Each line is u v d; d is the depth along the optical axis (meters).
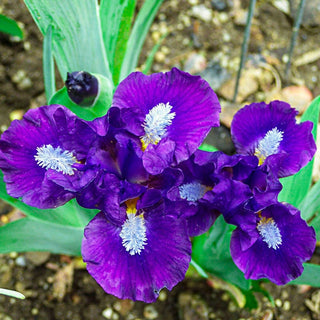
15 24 0.30
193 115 0.19
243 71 0.36
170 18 0.38
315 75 0.37
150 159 0.18
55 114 0.18
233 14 0.38
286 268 0.19
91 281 0.31
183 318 0.30
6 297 0.30
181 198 0.18
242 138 0.20
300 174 0.24
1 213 0.32
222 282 0.28
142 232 0.19
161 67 0.37
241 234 0.19
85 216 0.22
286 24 0.38
